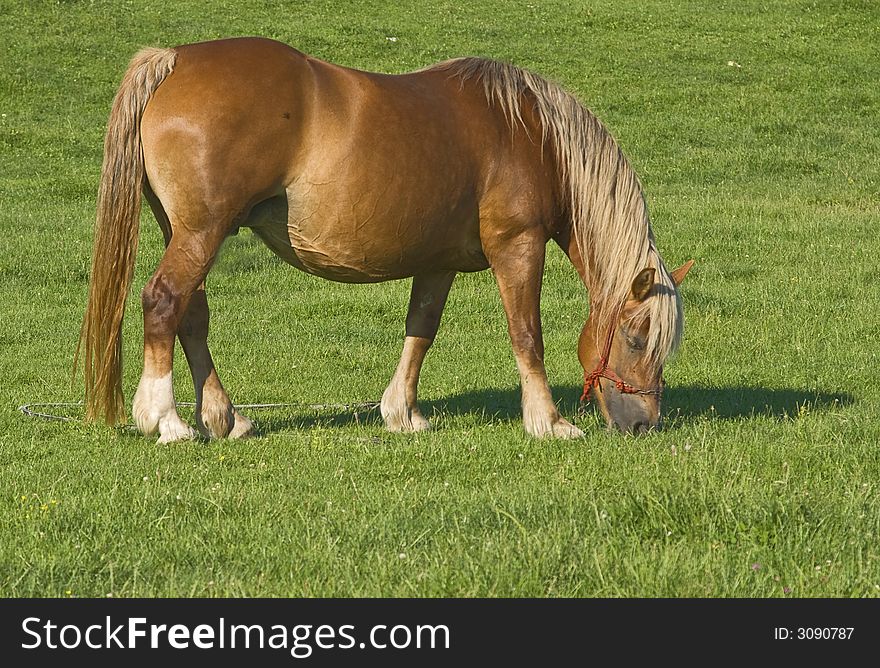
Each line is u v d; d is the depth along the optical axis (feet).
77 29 146.61
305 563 23.76
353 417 42.80
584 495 27.94
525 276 37.22
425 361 54.54
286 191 33.81
